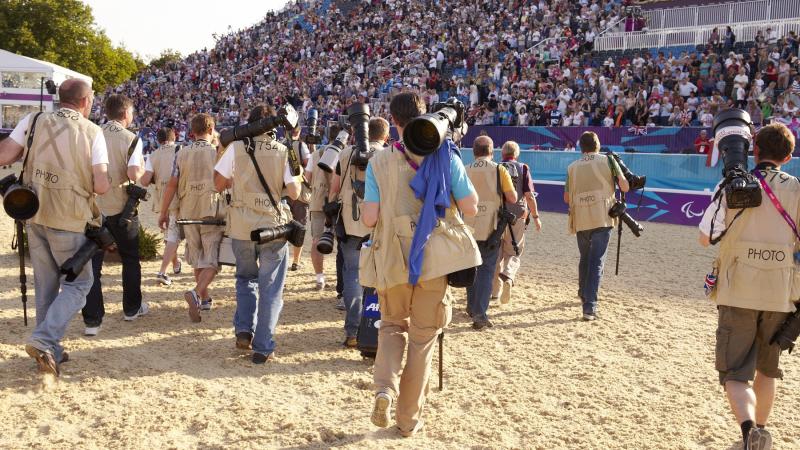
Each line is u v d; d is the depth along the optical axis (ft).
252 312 16.72
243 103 108.37
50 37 171.53
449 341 18.39
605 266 30.53
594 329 19.89
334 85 99.55
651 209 48.19
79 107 14.33
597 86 69.82
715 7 76.59
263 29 134.92
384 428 12.55
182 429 12.17
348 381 15.03
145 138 104.06
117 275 25.30
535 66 79.51
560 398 14.40
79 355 15.80
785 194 10.93
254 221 15.78
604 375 15.89
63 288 14.15
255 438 11.94
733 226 11.06
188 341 17.48
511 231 21.49
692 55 68.08
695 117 61.16
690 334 19.53
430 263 10.73
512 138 65.92
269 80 113.60
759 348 11.55
